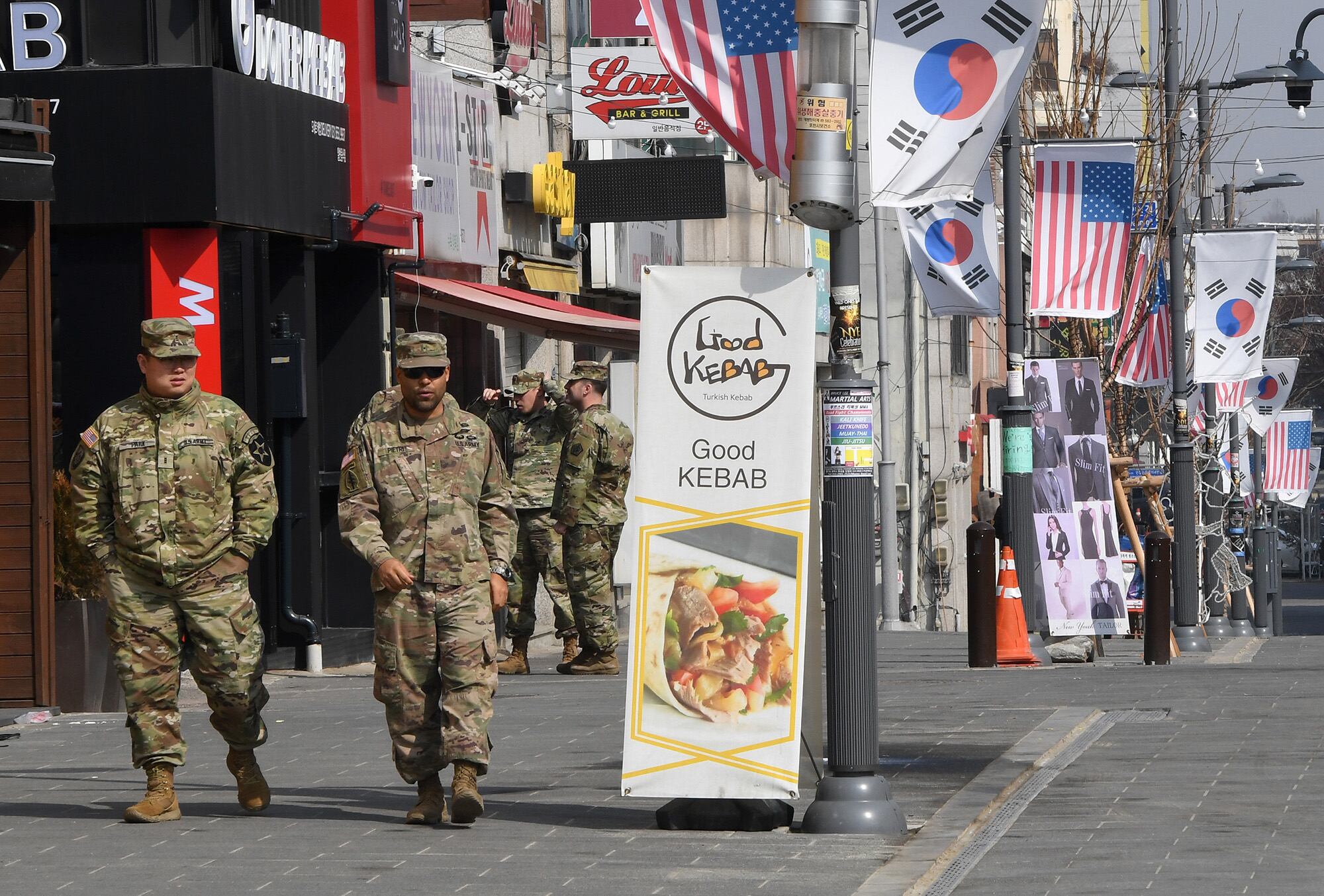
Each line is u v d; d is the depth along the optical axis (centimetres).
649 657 2153
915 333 10206
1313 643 6312
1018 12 2252
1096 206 5344
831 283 2155
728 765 2139
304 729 3155
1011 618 4609
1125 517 6062
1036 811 2317
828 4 2103
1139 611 6725
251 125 4012
